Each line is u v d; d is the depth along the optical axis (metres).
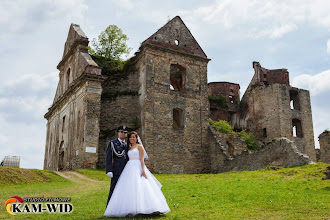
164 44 36.47
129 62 37.03
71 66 38.12
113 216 7.74
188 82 36.72
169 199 11.12
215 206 9.66
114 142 8.49
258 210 8.96
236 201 10.54
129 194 7.79
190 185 15.46
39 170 22.77
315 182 14.96
